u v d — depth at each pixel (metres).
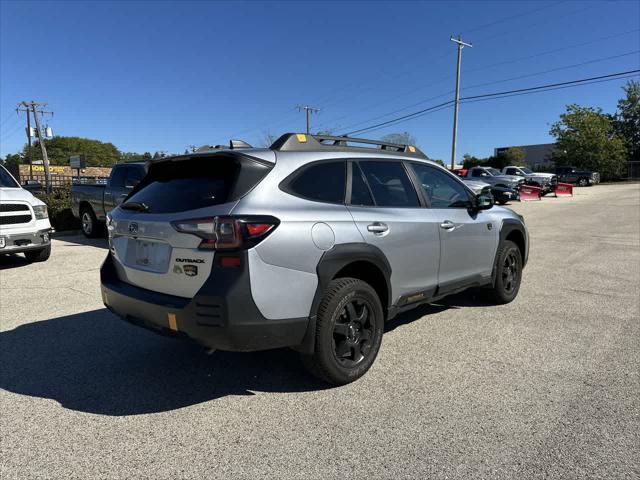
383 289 4.03
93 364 4.13
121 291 3.64
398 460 2.71
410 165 4.56
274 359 4.23
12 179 9.03
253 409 3.33
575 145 50.66
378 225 3.85
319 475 2.58
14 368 4.04
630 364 4.03
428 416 3.19
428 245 4.36
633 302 6.00
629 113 61.56
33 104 56.75
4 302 6.12
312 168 3.63
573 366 4.00
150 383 3.76
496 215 5.56
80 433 3.02
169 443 2.91
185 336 3.19
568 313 5.53
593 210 19.73
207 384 3.74
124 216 3.75
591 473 2.58
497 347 4.45
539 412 3.23
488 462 2.68
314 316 3.37
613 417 3.15
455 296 6.37
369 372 3.91
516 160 59.97
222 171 3.37
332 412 3.27
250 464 2.69
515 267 5.95
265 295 3.10
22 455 2.78
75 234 13.97
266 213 3.17
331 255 3.43
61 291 6.70
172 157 3.65
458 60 36.72
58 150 113.50
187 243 3.16
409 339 4.68
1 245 7.85
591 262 8.73
